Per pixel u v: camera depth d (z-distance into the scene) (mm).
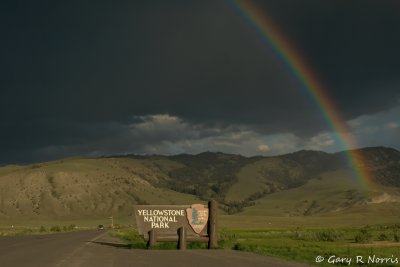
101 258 27828
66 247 39156
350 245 44125
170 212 38281
